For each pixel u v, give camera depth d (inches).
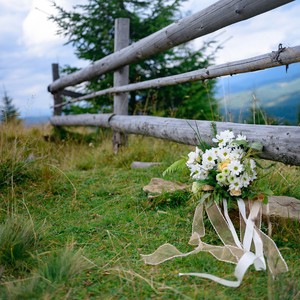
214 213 118.6
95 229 124.3
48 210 142.9
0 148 170.7
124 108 265.0
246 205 117.0
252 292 85.4
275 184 143.9
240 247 104.2
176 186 153.0
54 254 103.9
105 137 311.4
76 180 174.7
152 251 108.5
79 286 89.0
